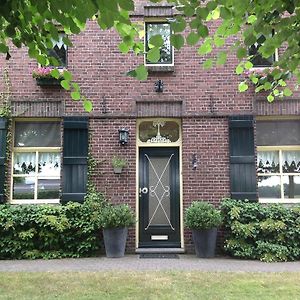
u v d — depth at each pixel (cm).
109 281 695
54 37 448
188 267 824
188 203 1016
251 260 918
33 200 1045
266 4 434
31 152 1064
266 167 1061
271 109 1041
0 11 393
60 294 623
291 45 474
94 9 370
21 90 1048
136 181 1030
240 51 477
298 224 946
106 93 1047
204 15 404
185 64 1055
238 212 955
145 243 1035
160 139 1069
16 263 887
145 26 1075
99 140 1034
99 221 952
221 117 1041
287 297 606
